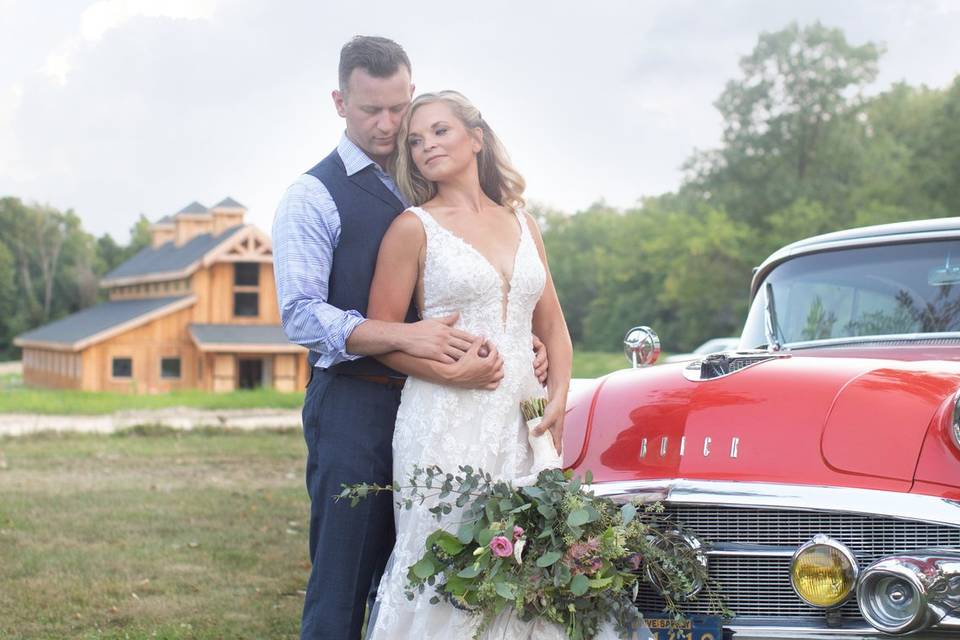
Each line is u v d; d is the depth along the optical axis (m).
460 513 3.24
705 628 3.13
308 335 3.35
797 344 4.14
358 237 3.51
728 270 64.12
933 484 3.02
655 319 76.38
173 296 40.16
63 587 5.55
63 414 20.91
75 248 102.19
